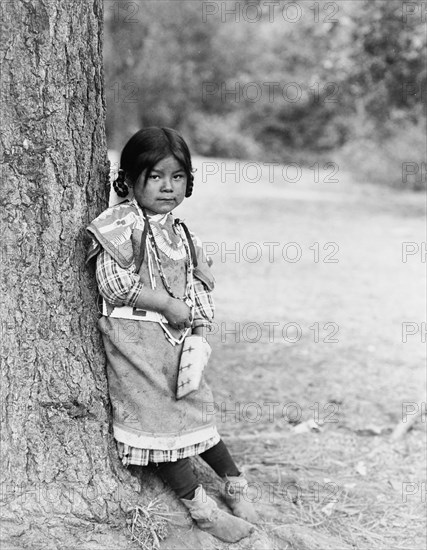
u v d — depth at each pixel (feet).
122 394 12.04
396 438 18.66
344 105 76.64
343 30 55.57
